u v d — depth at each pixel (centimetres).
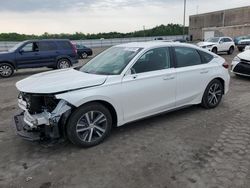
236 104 654
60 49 1416
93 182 338
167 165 372
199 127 506
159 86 495
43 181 343
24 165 382
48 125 393
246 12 5247
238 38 3125
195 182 331
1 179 349
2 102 746
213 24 6047
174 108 536
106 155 405
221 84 622
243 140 446
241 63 990
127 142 448
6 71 1283
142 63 481
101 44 5131
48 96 400
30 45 1335
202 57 583
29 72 1462
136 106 472
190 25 6812
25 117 423
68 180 343
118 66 471
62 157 402
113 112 455
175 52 533
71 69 533
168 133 481
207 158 389
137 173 354
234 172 351
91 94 412
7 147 440
